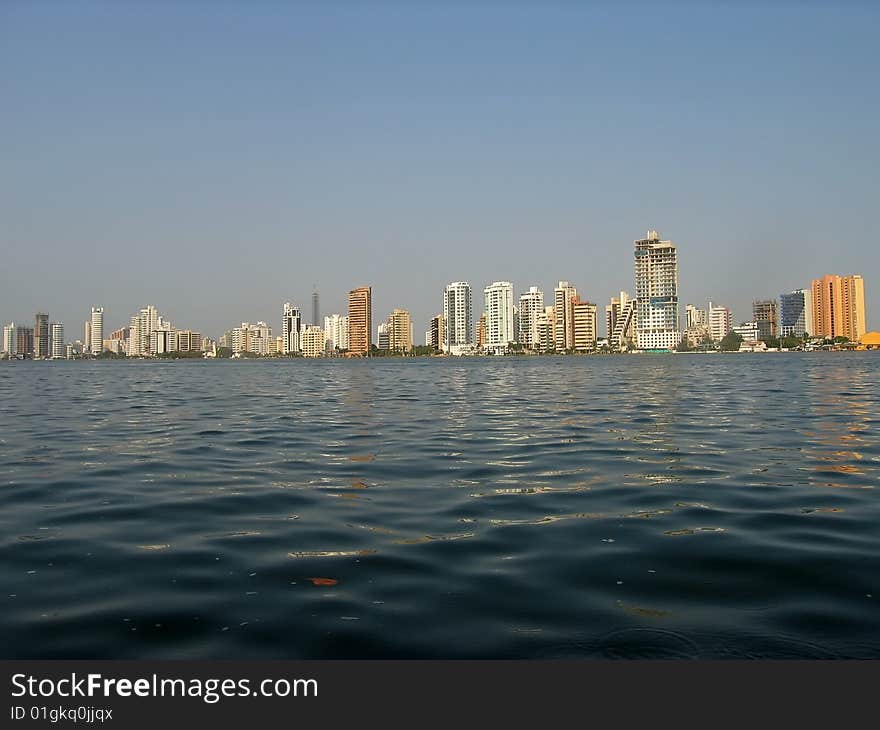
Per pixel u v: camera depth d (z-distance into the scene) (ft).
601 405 104.37
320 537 31.37
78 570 26.73
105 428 78.38
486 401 118.21
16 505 38.42
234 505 38.11
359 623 21.50
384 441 64.80
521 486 42.68
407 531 32.27
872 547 28.81
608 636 20.45
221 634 20.90
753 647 19.72
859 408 94.07
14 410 105.40
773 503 37.27
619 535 31.09
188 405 114.83
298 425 80.02
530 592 23.94
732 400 111.14
